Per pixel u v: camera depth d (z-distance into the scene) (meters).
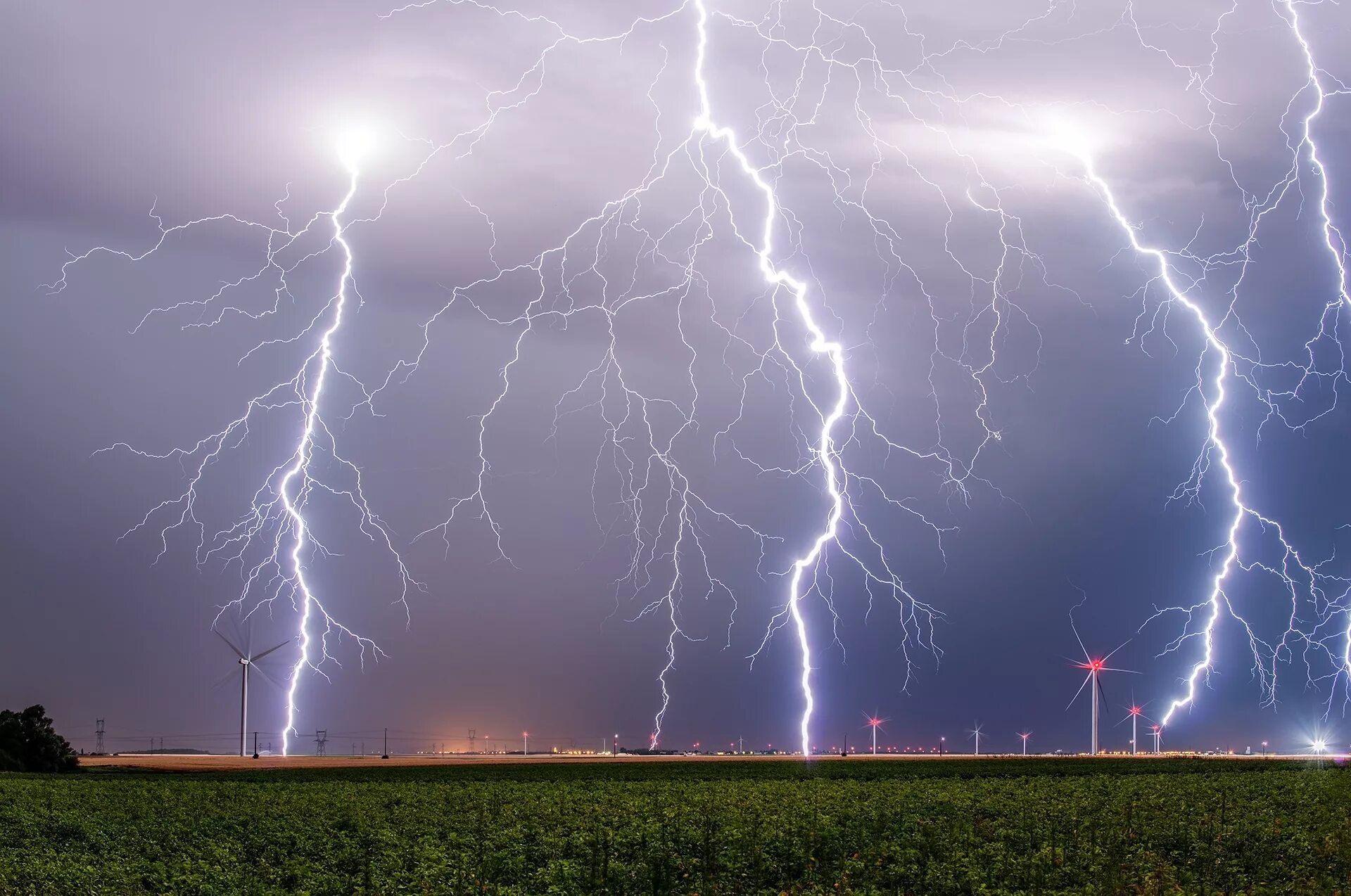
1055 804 33.59
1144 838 26.61
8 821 33.53
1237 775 46.31
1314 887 21.31
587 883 23.06
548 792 40.69
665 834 27.36
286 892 24.12
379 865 26.20
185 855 28.38
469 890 22.73
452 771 58.75
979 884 22.16
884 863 24.41
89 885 24.59
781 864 24.23
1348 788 37.56
